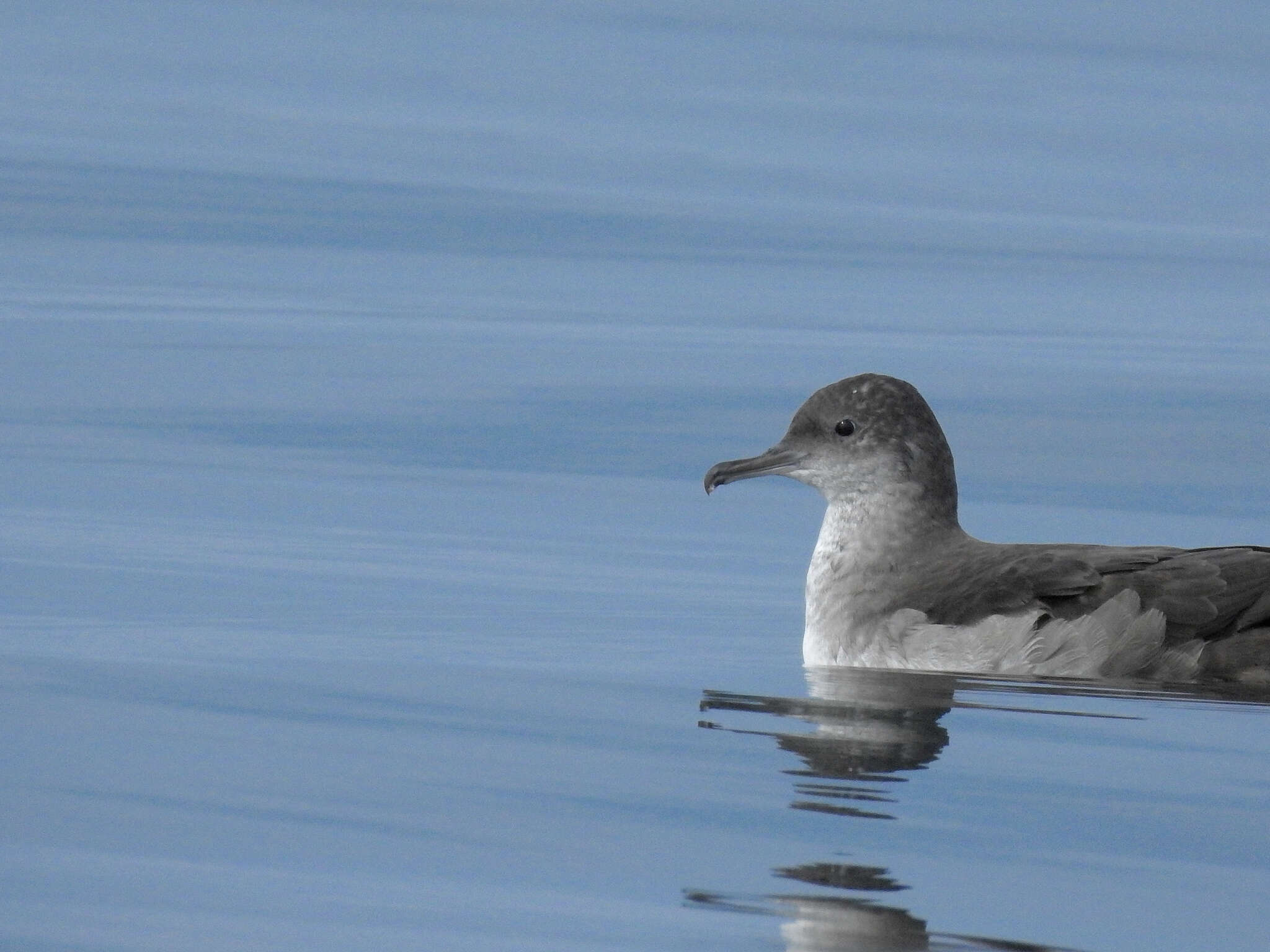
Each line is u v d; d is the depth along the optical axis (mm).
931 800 10305
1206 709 12289
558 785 10492
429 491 18609
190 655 13305
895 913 8742
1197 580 13250
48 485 18391
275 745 11172
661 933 8492
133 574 15555
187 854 9367
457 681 12805
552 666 13344
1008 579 13727
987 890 9000
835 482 14711
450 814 9984
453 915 8680
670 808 10109
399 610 14734
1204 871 9289
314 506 17922
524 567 16219
